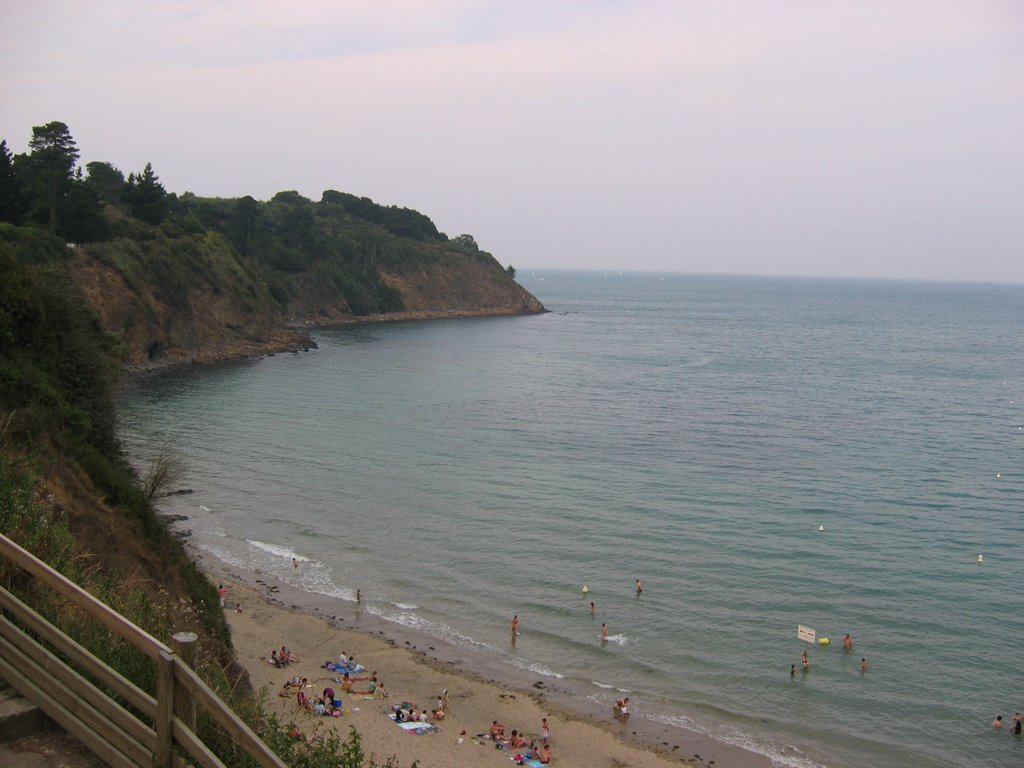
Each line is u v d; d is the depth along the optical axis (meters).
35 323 29.94
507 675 32.66
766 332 186.25
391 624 36.66
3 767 6.32
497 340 149.88
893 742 28.47
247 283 120.88
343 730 27.36
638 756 27.42
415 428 72.88
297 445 64.94
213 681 8.81
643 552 44.19
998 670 32.75
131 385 85.38
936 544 45.94
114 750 6.36
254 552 43.94
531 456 63.84
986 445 71.31
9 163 92.06
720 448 67.75
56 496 20.17
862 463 63.59
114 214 110.94
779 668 32.91
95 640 7.70
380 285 176.12
